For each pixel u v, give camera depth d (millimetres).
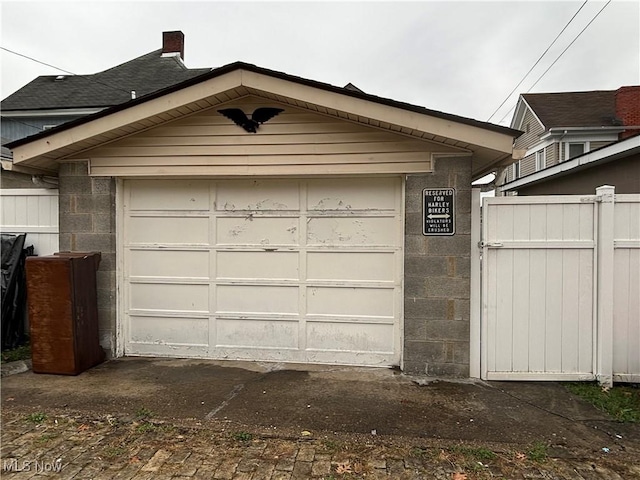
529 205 4359
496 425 3377
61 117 13328
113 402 3799
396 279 4762
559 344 4355
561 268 4344
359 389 4102
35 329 4512
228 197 5043
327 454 2949
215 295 5090
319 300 4918
